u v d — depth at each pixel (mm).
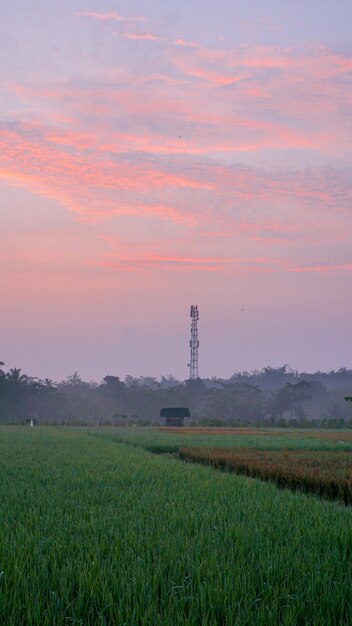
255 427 80812
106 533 9234
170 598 6340
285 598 6406
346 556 8266
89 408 144750
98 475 17578
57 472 18344
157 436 46500
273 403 144625
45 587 6750
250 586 6727
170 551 7977
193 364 121438
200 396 151000
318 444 36812
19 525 9625
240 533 9141
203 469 20266
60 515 10734
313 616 6000
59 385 171250
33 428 66562
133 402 148000
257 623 5824
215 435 49656
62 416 135500
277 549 8258
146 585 6727
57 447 31469
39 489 14344
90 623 6039
